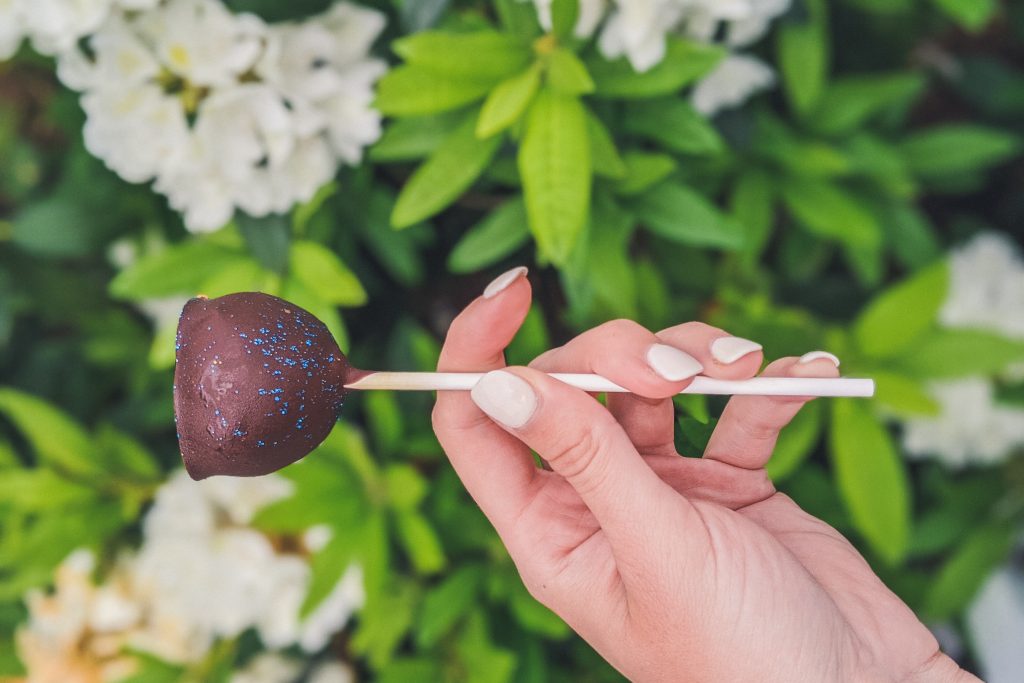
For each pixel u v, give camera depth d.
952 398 0.56
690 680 0.37
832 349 0.50
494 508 0.39
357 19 0.46
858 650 0.37
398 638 0.52
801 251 0.58
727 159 0.53
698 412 0.41
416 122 0.46
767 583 0.36
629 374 0.36
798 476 0.52
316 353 0.35
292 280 0.47
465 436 0.38
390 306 0.56
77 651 0.54
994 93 0.66
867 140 0.54
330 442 0.49
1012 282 0.60
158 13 0.43
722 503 0.40
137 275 0.47
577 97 0.43
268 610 0.54
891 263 0.66
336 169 0.48
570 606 0.38
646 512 0.35
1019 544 0.70
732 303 0.53
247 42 0.44
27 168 0.66
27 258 0.59
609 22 0.44
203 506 0.52
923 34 0.62
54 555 0.51
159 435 0.59
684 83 0.45
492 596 0.51
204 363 0.34
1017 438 0.57
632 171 0.46
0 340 0.58
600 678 0.53
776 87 0.55
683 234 0.47
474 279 0.56
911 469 0.63
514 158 0.47
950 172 0.62
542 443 0.35
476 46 0.43
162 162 0.45
